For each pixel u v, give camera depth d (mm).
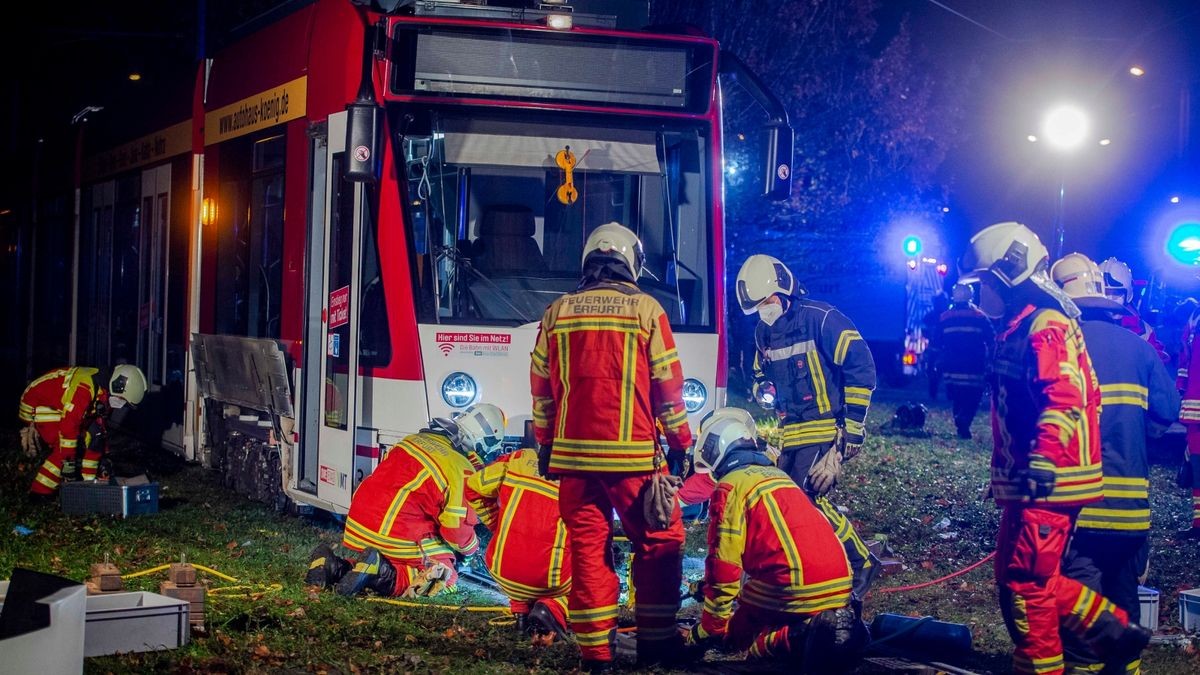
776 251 23547
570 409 5824
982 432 17938
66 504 10070
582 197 8500
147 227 13367
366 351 8445
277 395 9695
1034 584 5234
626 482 5793
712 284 8633
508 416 8195
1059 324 5227
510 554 6566
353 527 7434
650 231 8602
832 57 21562
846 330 7211
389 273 8211
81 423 10625
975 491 12211
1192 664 6172
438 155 8305
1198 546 9547
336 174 8914
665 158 8664
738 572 5973
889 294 28281
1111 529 5457
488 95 8430
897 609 7562
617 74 8617
